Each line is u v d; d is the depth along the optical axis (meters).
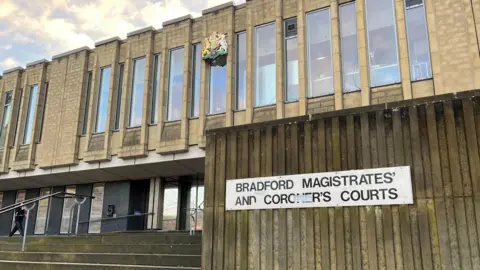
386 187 5.55
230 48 15.57
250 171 6.57
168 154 15.98
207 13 16.36
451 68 12.12
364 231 5.57
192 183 18.00
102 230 18.58
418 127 5.55
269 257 6.12
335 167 5.94
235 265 6.36
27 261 10.12
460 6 12.43
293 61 14.67
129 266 8.48
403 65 12.70
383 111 5.81
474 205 5.06
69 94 19.09
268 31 15.30
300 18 14.61
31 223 21.02
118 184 18.98
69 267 9.05
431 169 5.37
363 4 13.73
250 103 14.73
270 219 6.23
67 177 19.05
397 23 13.10
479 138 5.21
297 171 6.20
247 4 15.72
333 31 13.91
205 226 6.73
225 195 6.69
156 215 17.92
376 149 5.73
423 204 5.32
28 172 19.42
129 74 17.66
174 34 17.06
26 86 20.78
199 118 15.55
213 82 15.85
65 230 19.80
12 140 20.53
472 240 4.99
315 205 5.95
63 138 18.59
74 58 19.50
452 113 5.41
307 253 5.87
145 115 16.66
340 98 13.30
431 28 12.59
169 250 9.33
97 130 18.02
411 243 5.27
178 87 16.62
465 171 5.20
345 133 5.99
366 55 13.30
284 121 6.47
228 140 6.88
